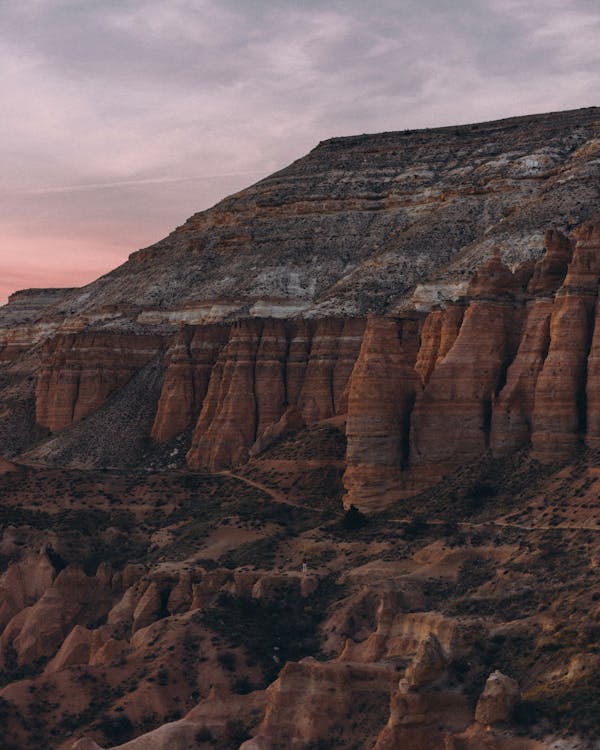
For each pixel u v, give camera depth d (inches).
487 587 3814.0
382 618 3698.3
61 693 3959.2
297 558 4594.0
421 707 3021.7
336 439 5600.4
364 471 4830.2
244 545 4867.1
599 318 4532.5
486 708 2935.5
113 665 4050.2
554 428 4537.4
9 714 3885.3
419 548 4333.2
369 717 3326.8
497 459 4677.7
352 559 4456.2
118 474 6181.1
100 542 5393.7
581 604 3376.0
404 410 4896.7
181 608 4503.0
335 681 3390.7
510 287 4972.9
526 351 4749.0
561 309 4635.8
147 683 3900.1
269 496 5403.5
